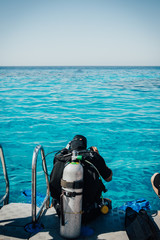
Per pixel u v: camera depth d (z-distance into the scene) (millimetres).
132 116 11898
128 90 22484
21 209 2762
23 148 7465
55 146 7691
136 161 6582
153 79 38250
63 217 2137
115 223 2465
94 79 38125
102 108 13953
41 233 2291
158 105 14938
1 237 2229
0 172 5867
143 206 3982
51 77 43750
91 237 2236
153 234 2066
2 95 18578
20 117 11477
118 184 5430
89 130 9477
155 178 2607
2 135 8719
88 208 2387
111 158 6758
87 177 2244
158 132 9242
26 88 23625
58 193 2326
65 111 13039
